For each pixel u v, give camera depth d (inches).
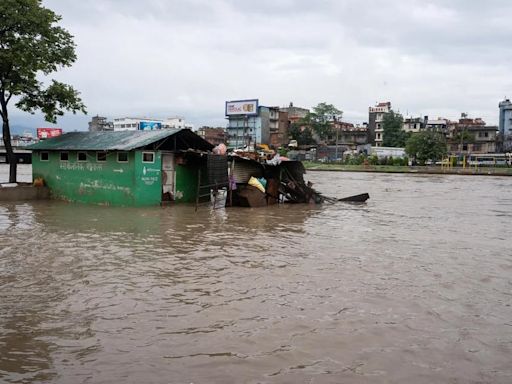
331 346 240.2
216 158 823.1
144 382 201.0
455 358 228.8
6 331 255.1
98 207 801.6
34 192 908.0
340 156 3371.1
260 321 273.4
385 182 1744.6
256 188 864.3
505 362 225.8
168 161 862.5
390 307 301.9
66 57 914.7
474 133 3508.9
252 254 450.3
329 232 591.5
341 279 366.3
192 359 223.1
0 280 350.0
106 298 311.4
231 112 3513.8
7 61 820.6
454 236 579.8
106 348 234.7
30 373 208.5
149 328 261.1
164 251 455.8
